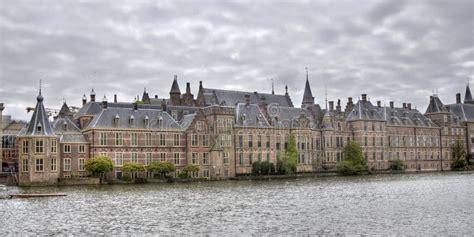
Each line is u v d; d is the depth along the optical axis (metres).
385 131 175.00
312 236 43.62
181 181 122.75
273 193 83.38
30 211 60.81
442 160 192.50
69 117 134.75
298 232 45.44
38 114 112.69
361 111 170.00
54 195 80.44
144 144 126.56
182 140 132.00
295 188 94.44
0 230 48.09
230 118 139.25
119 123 123.88
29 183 108.69
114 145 122.50
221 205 66.00
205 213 58.25
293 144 147.25
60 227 49.44
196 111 141.62
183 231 46.81
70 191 90.69
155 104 155.75
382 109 179.62
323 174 147.62
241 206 64.56
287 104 175.88
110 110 124.88
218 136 136.50
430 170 184.38
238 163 141.12
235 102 163.38
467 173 155.50
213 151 134.38
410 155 183.12
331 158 161.88
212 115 136.88
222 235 44.66
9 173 115.44
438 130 193.25
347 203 66.25
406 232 44.59
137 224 50.91
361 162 156.38
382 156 173.25
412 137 184.50
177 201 71.44
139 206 65.50
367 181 114.62
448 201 66.19
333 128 163.12
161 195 81.31
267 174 138.88
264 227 48.25
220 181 124.00
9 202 71.00
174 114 142.75
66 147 117.12
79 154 118.56
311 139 157.62
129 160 124.19
